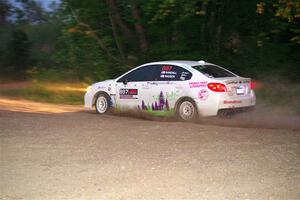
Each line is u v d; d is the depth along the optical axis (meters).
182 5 16.95
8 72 26.30
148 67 13.42
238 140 9.67
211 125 11.80
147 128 11.16
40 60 26.94
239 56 19.06
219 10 18.98
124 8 19.95
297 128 11.61
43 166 7.96
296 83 17.92
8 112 14.18
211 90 12.09
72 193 6.65
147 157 8.42
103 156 8.54
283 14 14.05
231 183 6.95
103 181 7.13
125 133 10.57
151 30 19.41
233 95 12.30
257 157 8.29
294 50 18.61
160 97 12.96
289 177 7.18
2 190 6.81
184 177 7.25
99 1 19.94
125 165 7.93
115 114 14.02
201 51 19.19
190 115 12.48
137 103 13.46
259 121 12.69
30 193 6.68
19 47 27.19
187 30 19.17
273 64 18.39
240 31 19.39
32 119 12.59
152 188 6.79
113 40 20.42
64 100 19.11
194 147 9.10
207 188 6.75
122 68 20.09
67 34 20.56
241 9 18.91
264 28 18.73
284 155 8.40
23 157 8.55
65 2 20.31
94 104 14.55
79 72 20.80
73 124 11.81
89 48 20.55
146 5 18.12
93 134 10.48
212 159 8.21
